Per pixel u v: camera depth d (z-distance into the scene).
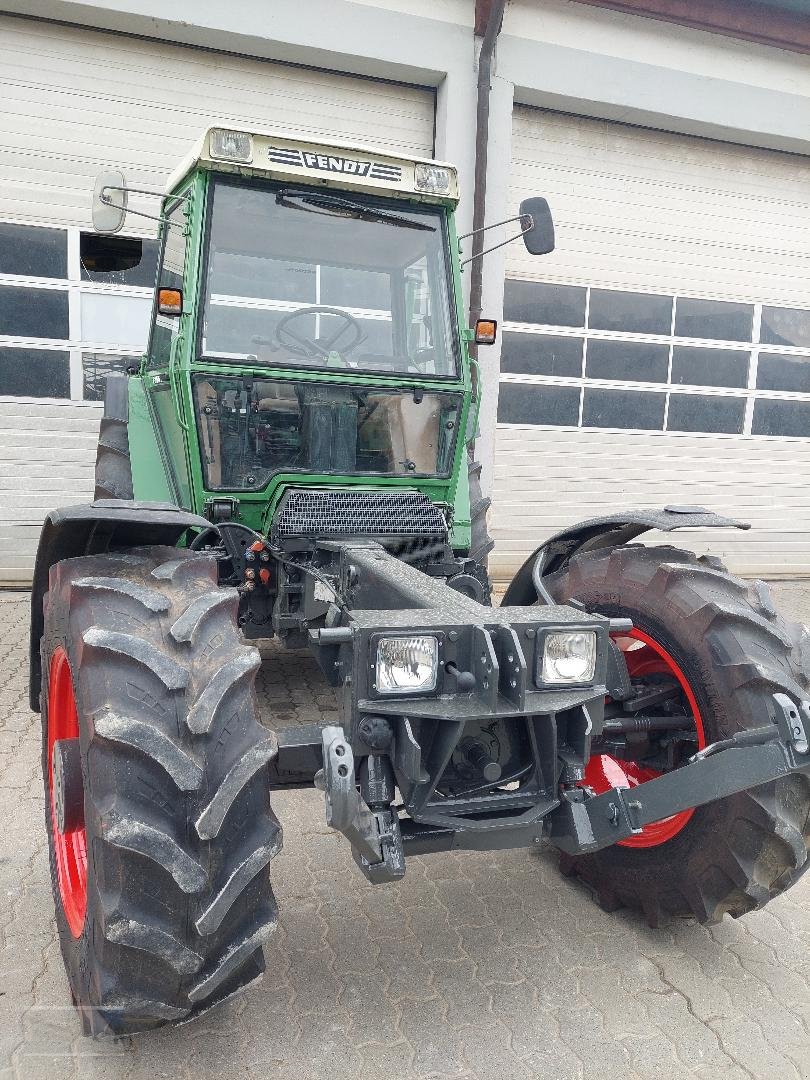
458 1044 2.08
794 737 1.96
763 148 8.44
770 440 8.95
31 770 3.58
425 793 1.97
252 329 3.36
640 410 8.45
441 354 3.61
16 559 6.95
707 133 8.09
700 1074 2.02
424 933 2.57
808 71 8.11
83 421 6.98
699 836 2.40
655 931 2.64
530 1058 2.05
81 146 6.66
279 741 2.12
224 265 3.31
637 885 2.59
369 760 1.99
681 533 8.76
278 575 3.31
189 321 3.23
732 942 2.60
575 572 2.96
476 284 7.27
